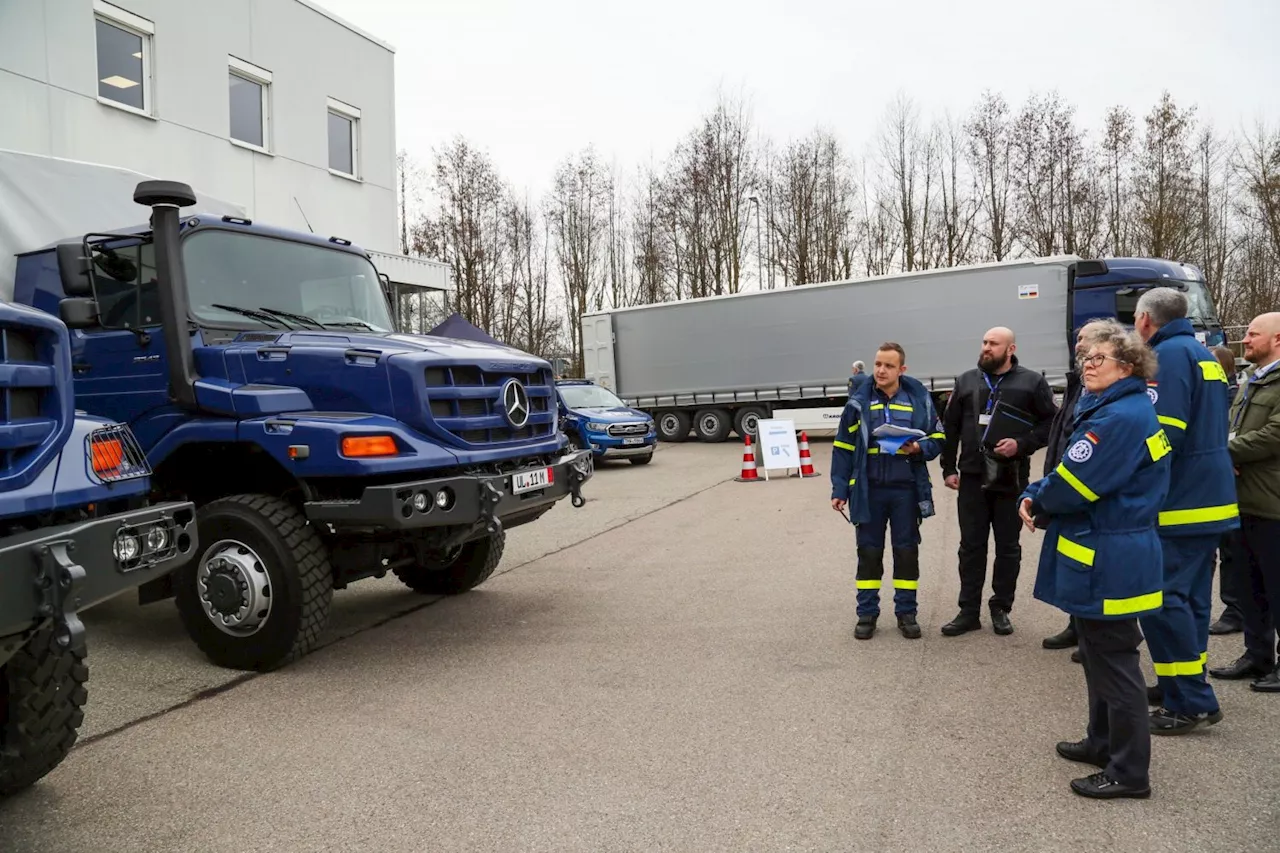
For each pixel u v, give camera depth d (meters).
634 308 24.56
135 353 5.29
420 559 5.84
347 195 15.91
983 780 3.40
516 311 41.09
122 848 3.02
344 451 4.65
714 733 3.93
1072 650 5.05
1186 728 3.82
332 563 5.31
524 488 5.35
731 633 5.58
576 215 41.47
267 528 4.85
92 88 11.42
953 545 8.32
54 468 3.02
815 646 5.25
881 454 5.42
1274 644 4.40
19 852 3.00
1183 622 3.78
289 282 5.84
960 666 4.81
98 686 4.72
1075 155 34.88
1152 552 3.18
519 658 5.15
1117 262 17.14
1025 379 5.23
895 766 3.54
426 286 15.53
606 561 8.09
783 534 9.23
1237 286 39.16
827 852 2.87
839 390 21.39
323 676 4.86
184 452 5.23
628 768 3.58
